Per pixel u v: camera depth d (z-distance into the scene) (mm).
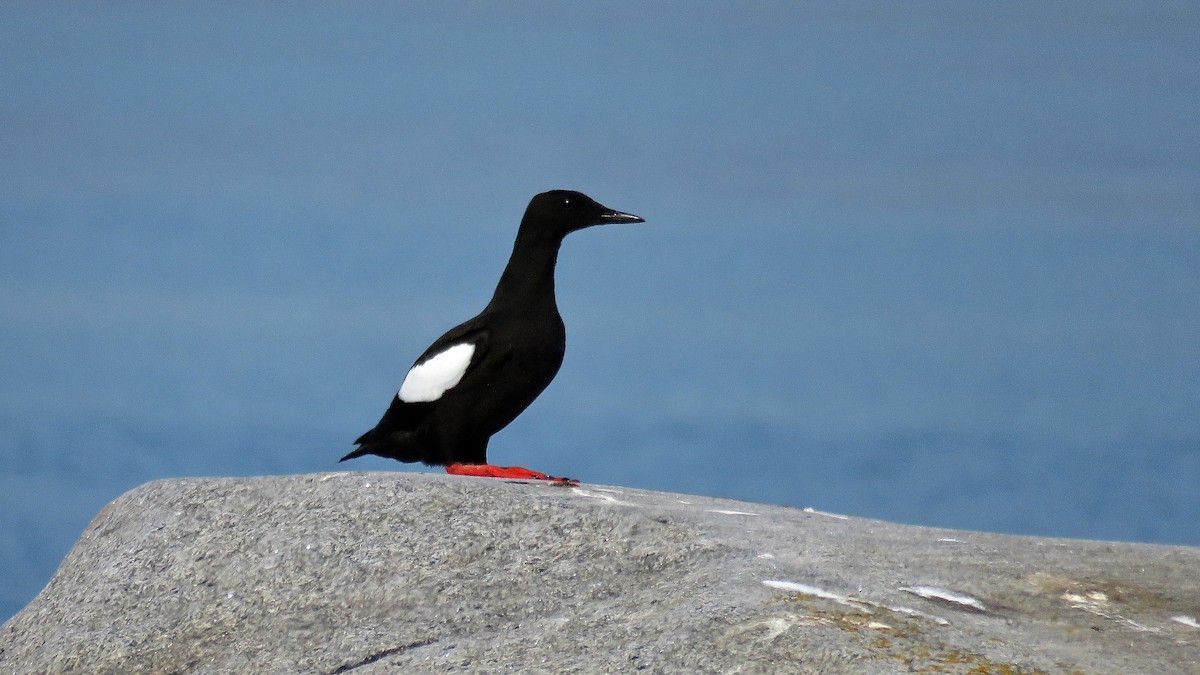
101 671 11305
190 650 11258
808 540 11695
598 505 12070
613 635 10094
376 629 10852
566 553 11453
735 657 9508
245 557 11945
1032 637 9898
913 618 9953
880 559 11320
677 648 9695
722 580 10641
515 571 11297
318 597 11398
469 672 9969
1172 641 9969
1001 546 11945
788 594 10234
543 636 10273
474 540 11641
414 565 11453
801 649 9453
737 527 11984
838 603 10117
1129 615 10445
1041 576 11039
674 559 11250
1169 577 11195
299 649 10883
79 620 11898
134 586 12047
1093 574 11195
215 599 11672
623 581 11094
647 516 11828
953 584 10781
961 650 9492
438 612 10953
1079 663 9453
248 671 10734
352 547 11742
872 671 9133
